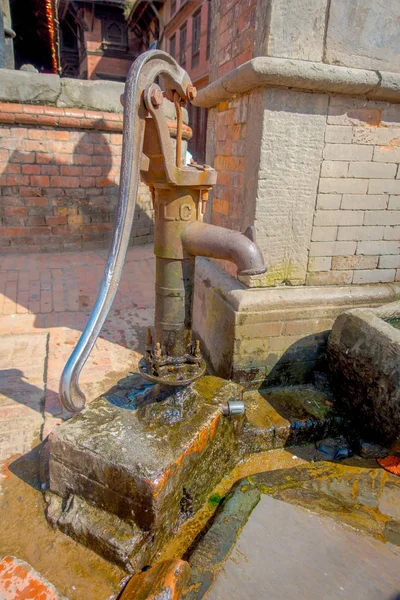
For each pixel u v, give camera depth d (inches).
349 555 71.2
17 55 923.4
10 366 125.0
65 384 60.0
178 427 79.4
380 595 64.5
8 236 221.8
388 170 109.7
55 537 72.4
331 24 94.3
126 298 176.6
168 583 61.4
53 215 228.2
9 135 209.9
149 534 69.2
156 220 75.8
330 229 110.3
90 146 227.0
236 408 87.7
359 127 103.7
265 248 106.1
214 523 77.3
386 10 97.1
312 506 82.4
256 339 109.9
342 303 114.2
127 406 85.7
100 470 70.7
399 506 83.6
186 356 81.5
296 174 102.7
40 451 92.0
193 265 78.7
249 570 68.2
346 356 104.7
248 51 104.4
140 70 60.2
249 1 103.2
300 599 63.9
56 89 211.2
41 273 190.7
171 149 66.9
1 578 64.7
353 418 104.8
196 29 652.1
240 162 111.6
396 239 117.3
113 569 66.7
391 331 94.9
